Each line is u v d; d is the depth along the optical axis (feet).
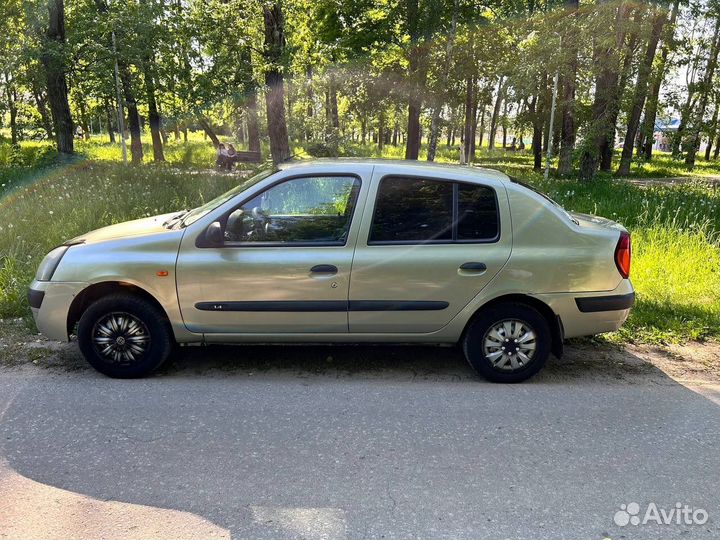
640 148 84.84
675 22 66.08
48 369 14.06
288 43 53.06
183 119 70.38
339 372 14.19
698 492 9.42
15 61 50.83
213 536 8.15
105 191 35.14
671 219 30.78
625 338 16.75
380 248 13.00
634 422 11.78
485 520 8.60
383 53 68.28
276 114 49.42
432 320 13.28
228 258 12.94
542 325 13.37
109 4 56.29
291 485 9.41
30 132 68.44
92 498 9.00
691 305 19.13
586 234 13.29
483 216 13.16
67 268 13.11
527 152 180.24
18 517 8.50
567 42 52.54
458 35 62.90
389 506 8.89
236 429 11.22
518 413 12.09
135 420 11.53
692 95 70.28
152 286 12.98
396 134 194.80
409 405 12.40
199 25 47.60
